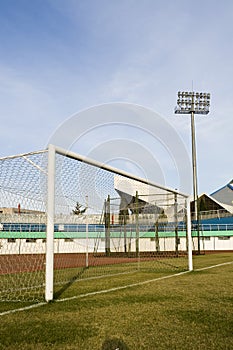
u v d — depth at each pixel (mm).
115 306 5605
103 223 21844
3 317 4949
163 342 3768
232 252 26844
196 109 29531
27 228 17000
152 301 5992
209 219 36625
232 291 6984
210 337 3924
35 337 3998
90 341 3844
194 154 27578
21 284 8484
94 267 13680
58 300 6207
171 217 24969
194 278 9273
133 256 20984
